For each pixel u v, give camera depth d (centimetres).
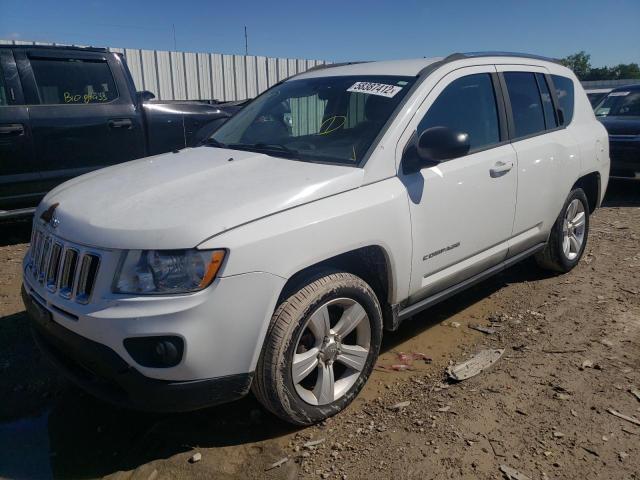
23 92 600
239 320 252
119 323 242
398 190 317
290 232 265
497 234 402
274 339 267
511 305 456
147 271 245
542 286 495
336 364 321
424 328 418
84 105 635
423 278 347
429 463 265
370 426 295
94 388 268
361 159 314
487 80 405
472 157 374
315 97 381
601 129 535
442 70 368
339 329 301
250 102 451
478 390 326
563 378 336
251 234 255
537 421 295
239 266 249
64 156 625
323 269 293
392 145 322
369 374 321
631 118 908
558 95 486
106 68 659
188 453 278
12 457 279
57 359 291
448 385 334
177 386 249
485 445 277
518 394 321
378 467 263
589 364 352
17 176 599
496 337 399
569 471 258
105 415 315
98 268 252
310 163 319
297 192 279
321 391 294
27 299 303
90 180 329
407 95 343
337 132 345
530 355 367
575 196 505
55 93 623
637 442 277
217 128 430
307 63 1379
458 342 394
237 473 263
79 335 257
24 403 326
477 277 403
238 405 318
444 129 319
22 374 356
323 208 282
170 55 1162
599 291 477
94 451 284
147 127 689
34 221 327
